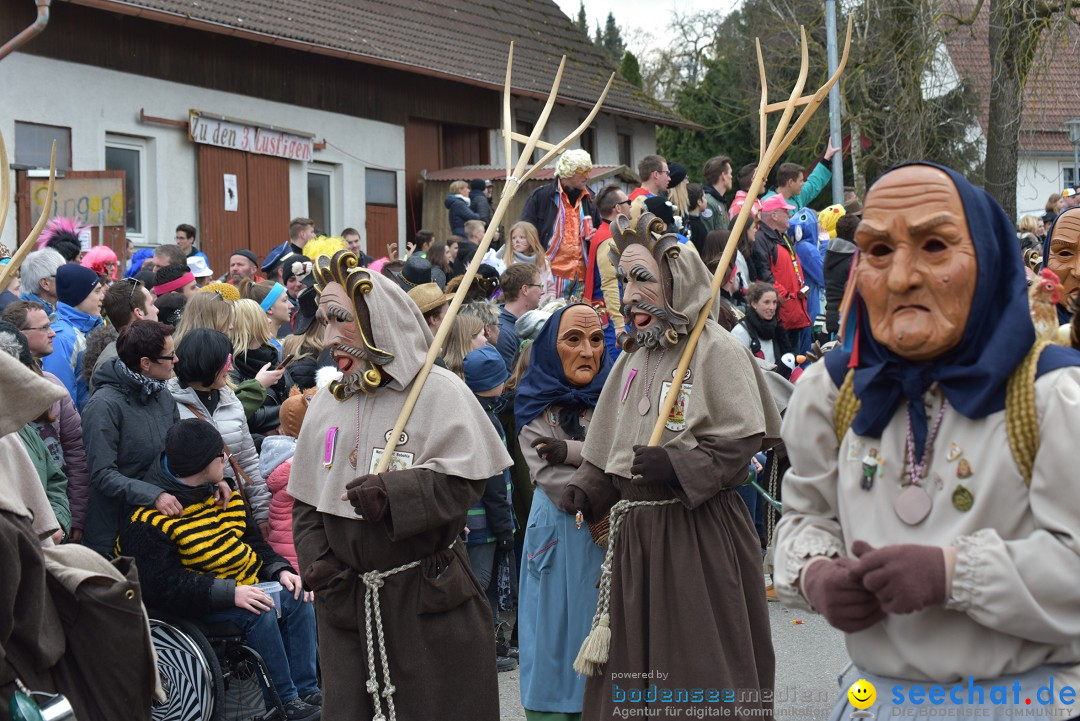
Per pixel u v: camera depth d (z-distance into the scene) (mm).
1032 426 2221
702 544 4062
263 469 5301
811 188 11031
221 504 4859
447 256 10898
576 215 8625
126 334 4977
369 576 3955
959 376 2283
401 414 4012
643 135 25734
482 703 4055
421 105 19375
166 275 7367
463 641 4035
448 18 21578
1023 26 18125
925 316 2287
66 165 13758
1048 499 2207
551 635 4570
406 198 19359
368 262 8922
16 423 3385
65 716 3318
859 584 2301
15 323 5520
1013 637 2303
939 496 2316
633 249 4184
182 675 4473
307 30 16984
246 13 16078
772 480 7086
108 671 3590
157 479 4777
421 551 3979
